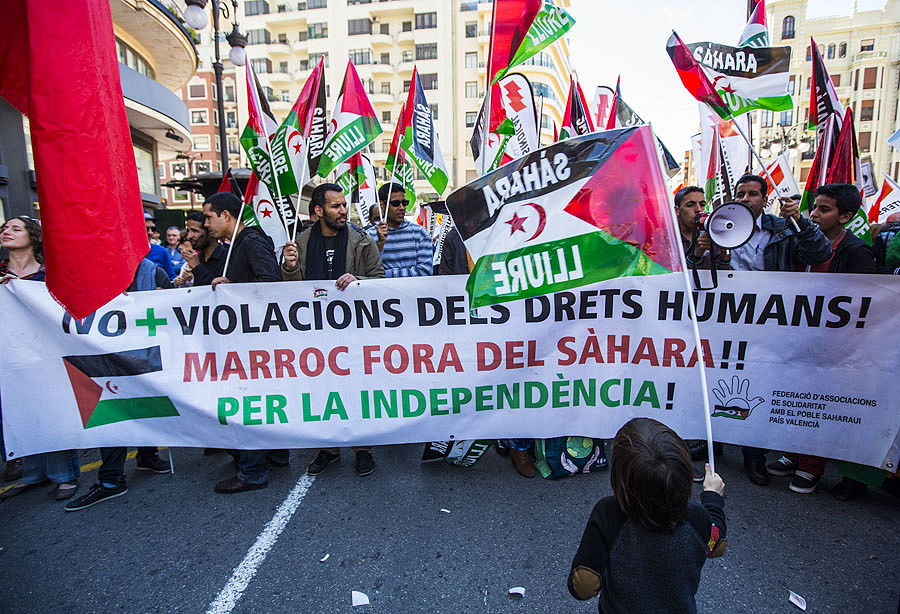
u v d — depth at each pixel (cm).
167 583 237
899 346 288
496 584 234
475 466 360
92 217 187
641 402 321
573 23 373
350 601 225
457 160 4316
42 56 178
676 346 315
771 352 308
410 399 328
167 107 1561
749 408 313
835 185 321
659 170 220
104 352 320
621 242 227
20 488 332
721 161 433
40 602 225
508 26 388
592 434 325
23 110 199
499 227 238
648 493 134
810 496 313
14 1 193
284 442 328
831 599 222
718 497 167
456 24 4216
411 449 394
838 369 299
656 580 138
